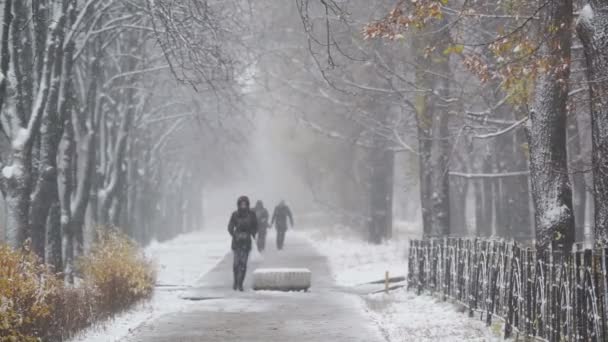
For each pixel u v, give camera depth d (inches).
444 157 2016.5
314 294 1616.6
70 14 1562.5
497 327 1044.5
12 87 1391.5
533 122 1073.5
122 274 1339.8
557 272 869.2
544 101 1064.2
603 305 747.4
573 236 1051.3
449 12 1488.7
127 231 3284.9
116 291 1296.8
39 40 1486.2
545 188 1059.3
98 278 1296.8
